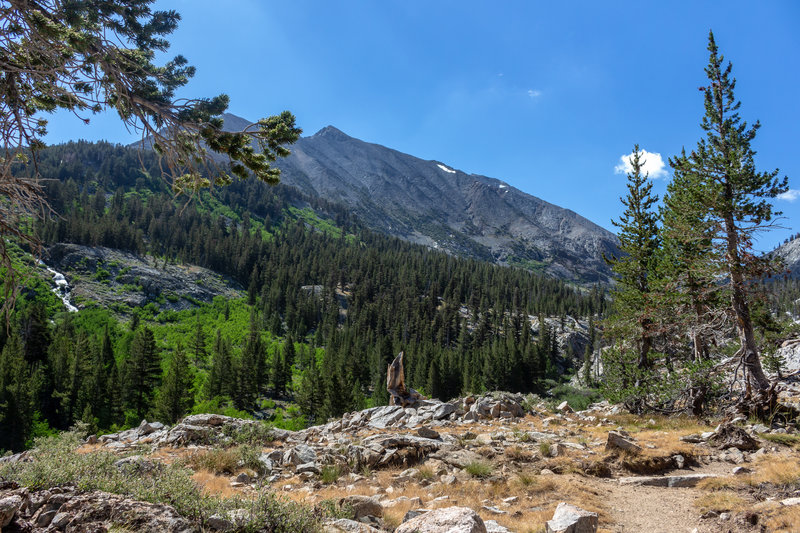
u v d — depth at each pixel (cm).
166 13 707
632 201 2922
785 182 1931
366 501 905
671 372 2141
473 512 657
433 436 1516
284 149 773
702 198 2055
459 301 16288
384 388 7638
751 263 1933
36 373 5869
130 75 692
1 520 605
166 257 16312
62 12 615
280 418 6575
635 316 2594
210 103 720
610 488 1111
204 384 7550
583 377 8881
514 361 8444
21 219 678
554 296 17238
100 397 5925
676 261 2444
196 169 752
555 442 1454
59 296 12138
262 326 13175
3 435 4947
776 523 789
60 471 827
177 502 725
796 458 1171
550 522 762
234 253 18175
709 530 838
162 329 11825
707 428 1662
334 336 11900
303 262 18388
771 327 2198
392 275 18062
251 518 696
